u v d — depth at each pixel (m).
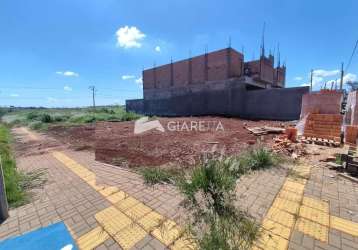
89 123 18.00
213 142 7.23
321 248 2.00
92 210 2.84
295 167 4.27
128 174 4.24
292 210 2.64
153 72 32.06
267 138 7.76
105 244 2.17
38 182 3.96
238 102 20.97
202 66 25.09
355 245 2.03
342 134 6.52
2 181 2.68
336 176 3.76
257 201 2.87
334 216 2.51
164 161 5.21
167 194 3.22
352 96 7.24
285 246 2.02
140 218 2.59
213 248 1.96
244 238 2.12
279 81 30.81
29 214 2.79
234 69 23.34
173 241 2.15
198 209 2.69
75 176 4.25
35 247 2.15
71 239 2.26
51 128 14.87
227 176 3.20
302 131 7.79
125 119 21.47
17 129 16.05
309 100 8.67
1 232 2.42
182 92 27.92
